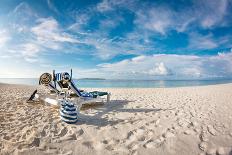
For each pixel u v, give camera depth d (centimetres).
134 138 394
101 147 350
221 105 732
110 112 620
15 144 346
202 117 552
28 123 470
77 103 621
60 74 666
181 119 532
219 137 397
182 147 352
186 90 1502
